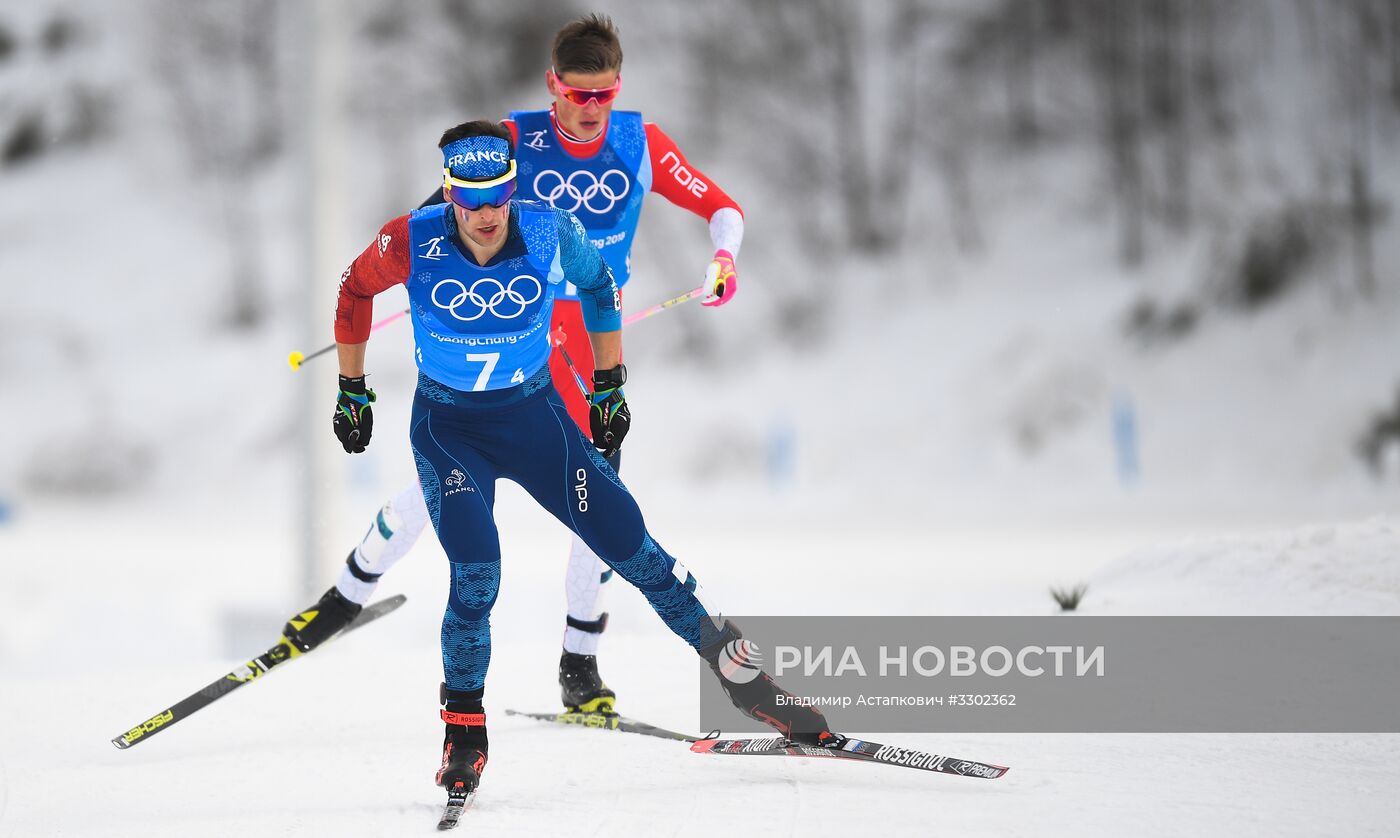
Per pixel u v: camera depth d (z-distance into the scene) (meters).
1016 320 88.56
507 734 14.12
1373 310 79.50
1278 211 87.12
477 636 11.46
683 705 15.33
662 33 114.38
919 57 106.25
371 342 94.44
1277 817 10.00
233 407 99.88
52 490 96.31
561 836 10.30
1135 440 77.81
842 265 98.25
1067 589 20.28
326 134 30.22
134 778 12.76
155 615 38.94
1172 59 98.19
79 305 110.94
